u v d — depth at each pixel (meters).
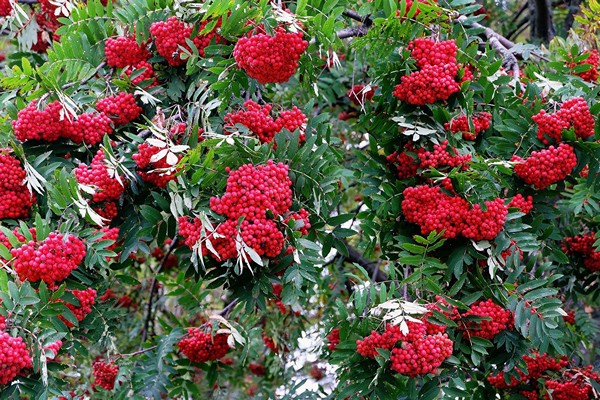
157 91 4.15
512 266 3.99
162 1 4.08
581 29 5.30
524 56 4.64
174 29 4.02
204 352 4.91
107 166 3.67
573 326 5.26
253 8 3.79
